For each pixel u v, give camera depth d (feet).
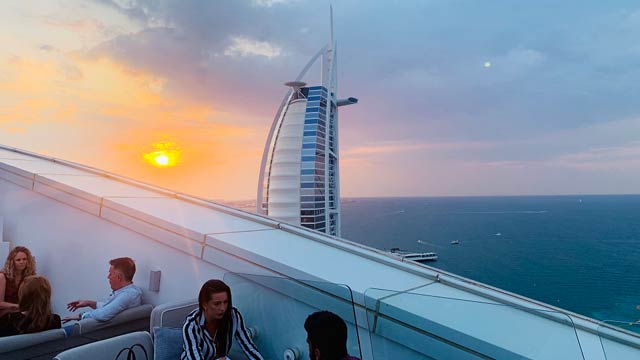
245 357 10.10
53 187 19.74
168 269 15.07
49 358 10.16
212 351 9.61
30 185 20.90
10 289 15.44
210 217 17.63
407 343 8.92
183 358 9.50
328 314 8.07
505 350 8.15
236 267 12.91
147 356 9.75
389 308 9.14
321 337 7.79
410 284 11.26
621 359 7.86
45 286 11.47
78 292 18.16
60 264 19.13
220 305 9.72
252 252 12.60
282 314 10.48
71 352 8.22
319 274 11.25
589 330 9.11
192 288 14.26
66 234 19.02
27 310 11.16
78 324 12.11
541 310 8.77
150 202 18.78
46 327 11.34
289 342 10.21
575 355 7.84
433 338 8.71
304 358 9.89
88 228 18.12
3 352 10.32
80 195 18.48
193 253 14.19
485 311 8.50
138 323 13.32
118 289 13.74
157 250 15.52
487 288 11.30
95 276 17.54
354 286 10.41
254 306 11.00
